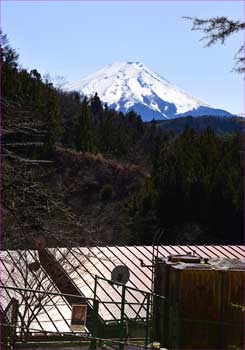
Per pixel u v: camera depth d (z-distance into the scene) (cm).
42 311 1279
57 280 1394
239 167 4547
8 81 1755
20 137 1148
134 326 1328
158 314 1066
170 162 4691
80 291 1490
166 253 2048
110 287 1612
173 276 1003
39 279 1266
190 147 4862
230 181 4466
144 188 4688
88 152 5434
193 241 4328
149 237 4312
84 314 1020
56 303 1326
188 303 972
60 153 4759
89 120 5909
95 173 5234
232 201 4403
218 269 983
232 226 4406
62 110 5303
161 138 7006
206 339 967
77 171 4938
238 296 973
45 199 1059
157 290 1086
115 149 6322
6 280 1204
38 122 1127
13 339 959
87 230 1100
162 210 4453
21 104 1120
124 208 4562
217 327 968
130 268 1809
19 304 1137
